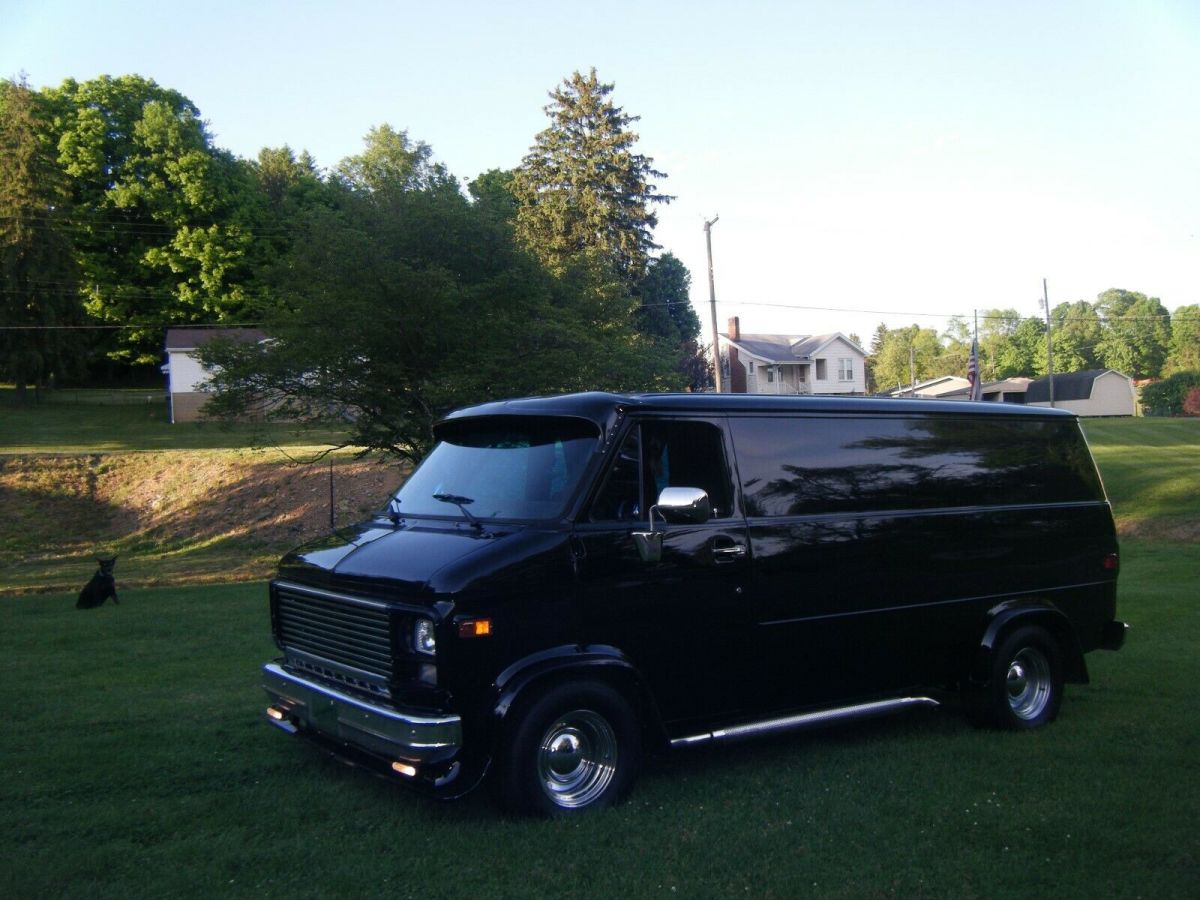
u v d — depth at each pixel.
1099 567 7.43
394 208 19.91
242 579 19.98
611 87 47.22
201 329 48.94
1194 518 24.36
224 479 30.70
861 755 6.22
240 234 54.56
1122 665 8.91
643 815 5.07
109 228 53.78
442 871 4.39
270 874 4.36
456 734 4.65
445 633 4.69
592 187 46.09
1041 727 6.85
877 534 6.22
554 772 5.02
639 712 5.30
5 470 30.58
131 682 8.53
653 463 5.48
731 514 5.70
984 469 6.89
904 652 6.35
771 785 5.62
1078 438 7.57
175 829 4.90
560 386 18.77
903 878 4.34
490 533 5.16
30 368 48.03
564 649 5.01
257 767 5.89
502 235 19.84
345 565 5.36
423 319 18.91
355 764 5.11
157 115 54.31
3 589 18.94
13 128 48.94
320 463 31.56
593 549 5.13
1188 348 100.94
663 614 5.34
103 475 31.11
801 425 6.11
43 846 4.66
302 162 73.31
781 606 5.79
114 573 22.48
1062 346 110.81
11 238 47.91
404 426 20.28
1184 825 4.95
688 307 64.44
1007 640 6.68
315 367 19.47
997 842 4.74
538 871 4.38
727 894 4.18
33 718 7.12
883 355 126.81
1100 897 4.17
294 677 5.55
